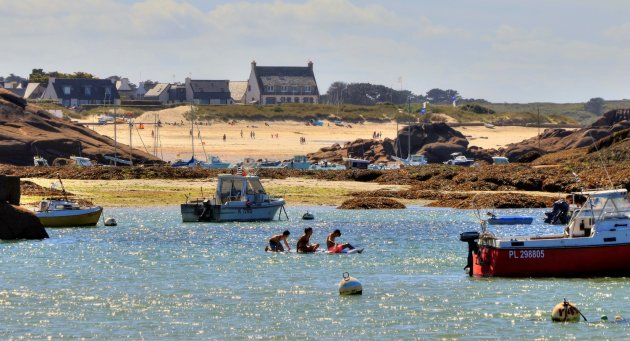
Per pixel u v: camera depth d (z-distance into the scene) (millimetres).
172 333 109688
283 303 125188
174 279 144375
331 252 173250
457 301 124688
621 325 111500
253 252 174875
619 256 134750
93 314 119250
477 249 142750
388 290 133125
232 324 113875
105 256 169125
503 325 112000
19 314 119062
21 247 179250
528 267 136875
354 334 108625
